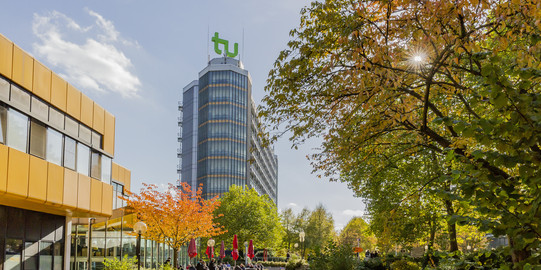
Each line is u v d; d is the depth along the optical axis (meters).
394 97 9.03
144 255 40.19
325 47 9.57
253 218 66.00
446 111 11.35
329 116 10.89
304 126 10.78
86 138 28.17
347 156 11.95
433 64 7.59
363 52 7.98
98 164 29.59
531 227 4.61
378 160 14.48
